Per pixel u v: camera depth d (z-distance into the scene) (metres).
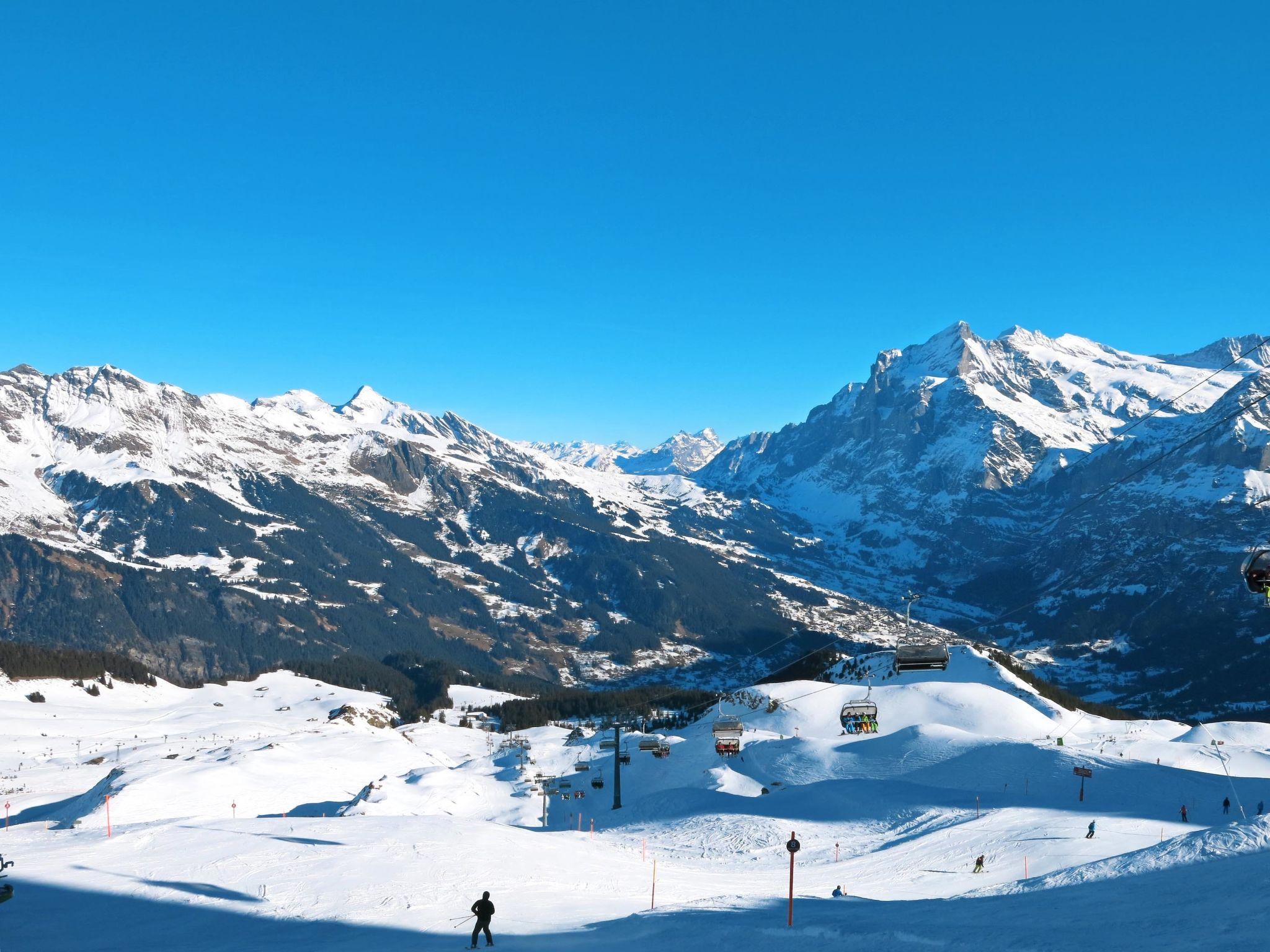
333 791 180.50
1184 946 29.94
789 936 41.22
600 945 45.66
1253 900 36.59
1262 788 117.31
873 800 121.88
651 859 96.75
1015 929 36.38
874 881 80.94
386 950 48.09
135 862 76.06
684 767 170.62
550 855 83.25
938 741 150.75
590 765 194.38
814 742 167.12
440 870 72.00
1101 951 30.55
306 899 63.28
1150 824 97.88
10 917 59.59
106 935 54.97
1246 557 38.56
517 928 54.62
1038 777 126.12
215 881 68.69
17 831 121.38
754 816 122.38
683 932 46.44
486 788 175.50
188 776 166.25
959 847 93.25
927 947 35.31
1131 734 192.38
